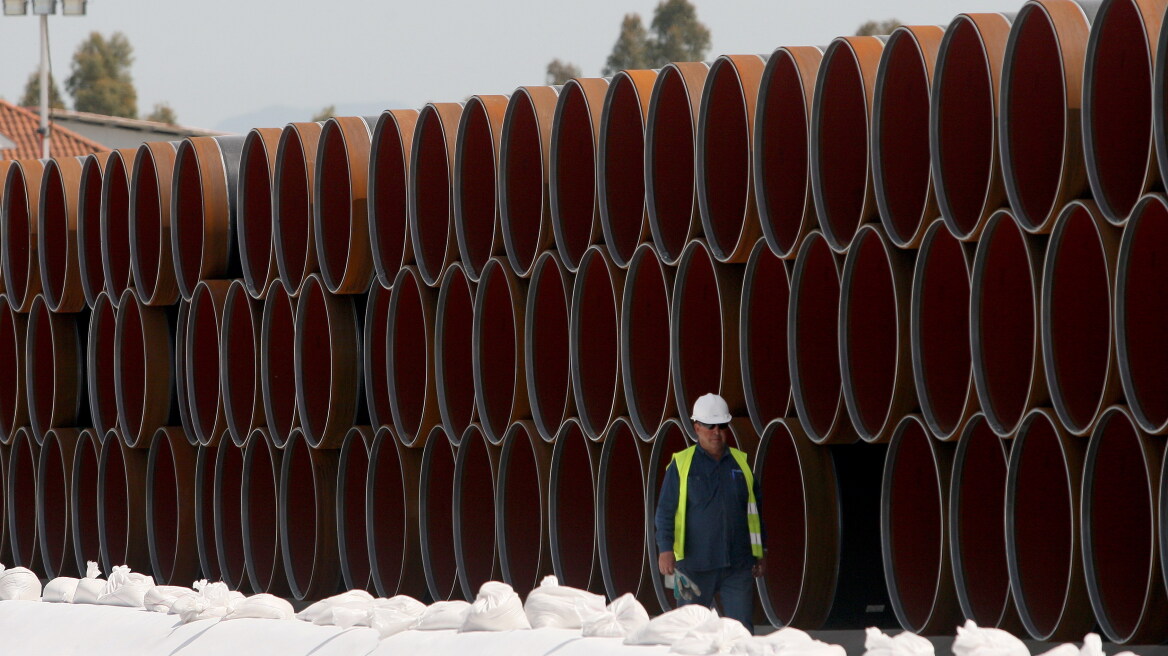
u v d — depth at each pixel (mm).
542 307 33094
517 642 23406
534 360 32656
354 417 36719
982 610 26594
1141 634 24125
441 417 34281
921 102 27375
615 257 30922
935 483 28000
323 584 37500
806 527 28422
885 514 27172
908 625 27328
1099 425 23797
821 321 28719
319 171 36188
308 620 27312
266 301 37469
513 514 33844
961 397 26734
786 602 30125
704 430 26750
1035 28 25250
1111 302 23359
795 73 28781
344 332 36531
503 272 32688
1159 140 22578
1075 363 24750
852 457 28875
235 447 40062
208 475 40625
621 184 31422
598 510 31391
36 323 44844
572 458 33062
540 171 33062
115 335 41500
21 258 45656
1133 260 23500
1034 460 25656
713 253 29250
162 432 40844
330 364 36844
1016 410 25688
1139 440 23516
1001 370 25594
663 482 28438
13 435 45656
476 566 34719
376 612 25594
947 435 26203
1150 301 23625
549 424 33000
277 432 37906
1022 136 25109
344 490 36719
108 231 41656
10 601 31969
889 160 27031
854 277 27641
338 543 36969
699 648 21219
